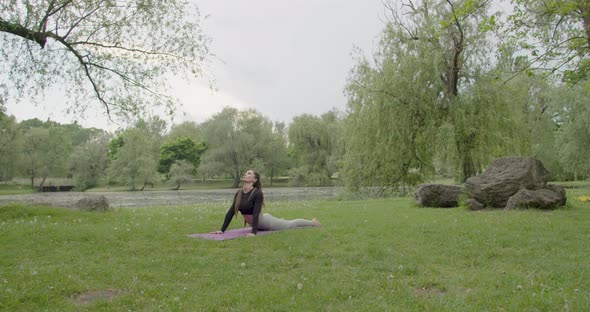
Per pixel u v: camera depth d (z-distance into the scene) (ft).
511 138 83.92
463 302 14.47
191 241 27.43
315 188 202.69
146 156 225.56
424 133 85.66
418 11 88.22
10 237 28.53
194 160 274.57
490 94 82.28
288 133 206.08
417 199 53.06
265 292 16.17
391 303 14.89
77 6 42.37
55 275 18.92
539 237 25.94
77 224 37.22
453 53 83.97
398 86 85.05
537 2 44.96
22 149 202.28
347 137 97.96
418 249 23.77
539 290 15.56
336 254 22.93
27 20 39.73
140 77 45.50
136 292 16.65
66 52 43.78
